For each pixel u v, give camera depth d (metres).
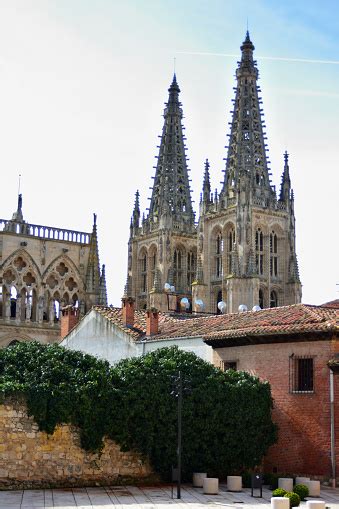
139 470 55.81
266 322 65.31
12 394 51.62
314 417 59.25
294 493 48.12
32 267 110.50
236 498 50.03
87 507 45.00
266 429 60.41
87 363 56.47
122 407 54.91
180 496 49.88
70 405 52.91
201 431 57.16
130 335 74.62
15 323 108.69
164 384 56.50
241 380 59.72
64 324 87.06
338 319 61.16
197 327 72.25
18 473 51.47
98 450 54.03
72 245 113.69
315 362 59.84
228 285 199.75
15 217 129.12
